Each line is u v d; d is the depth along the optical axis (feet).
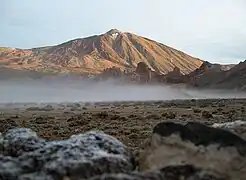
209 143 32.14
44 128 95.71
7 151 37.93
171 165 30.66
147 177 27.09
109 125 102.37
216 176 29.01
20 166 30.45
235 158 30.71
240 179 29.86
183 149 33.04
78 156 32.50
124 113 164.86
